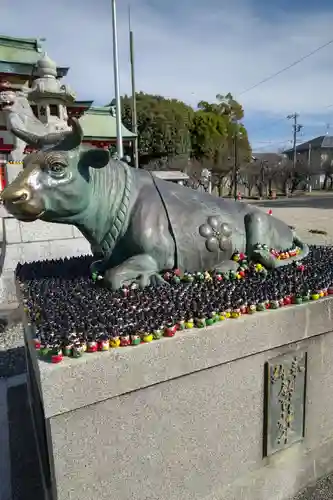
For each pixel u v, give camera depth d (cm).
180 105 2239
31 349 175
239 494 200
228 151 2641
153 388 165
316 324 212
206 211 254
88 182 219
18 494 207
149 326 163
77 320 170
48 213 213
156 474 172
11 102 605
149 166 2125
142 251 234
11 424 269
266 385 201
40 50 801
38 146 230
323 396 229
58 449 148
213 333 175
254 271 248
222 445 190
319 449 232
